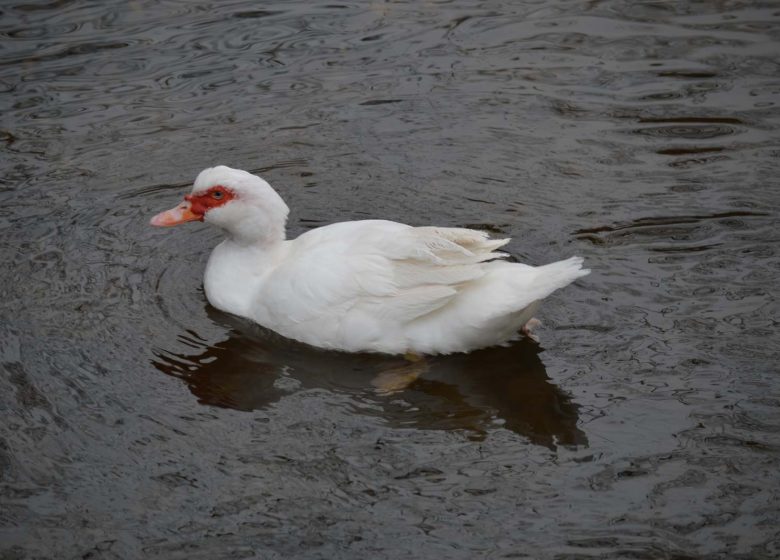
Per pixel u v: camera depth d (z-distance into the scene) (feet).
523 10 49.16
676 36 46.52
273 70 44.96
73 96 43.16
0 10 48.80
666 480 24.26
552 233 34.91
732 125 40.68
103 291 32.32
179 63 45.24
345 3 49.80
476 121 41.75
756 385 27.22
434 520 23.39
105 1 49.96
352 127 41.60
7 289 32.22
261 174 38.96
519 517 23.38
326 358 29.37
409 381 28.27
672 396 27.04
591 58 45.32
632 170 38.34
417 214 36.50
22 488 24.61
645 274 32.40
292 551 22.72
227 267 31.60
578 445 25.53
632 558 22.17
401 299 28.50
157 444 25.89
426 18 48.62
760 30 46.57
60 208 36.76
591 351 29.01
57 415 26.91
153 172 39.06
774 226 34.58
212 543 22.99
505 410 26.99
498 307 27.68
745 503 23.49
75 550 22.94
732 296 31.04
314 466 25.08
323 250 29.84
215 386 28.12
